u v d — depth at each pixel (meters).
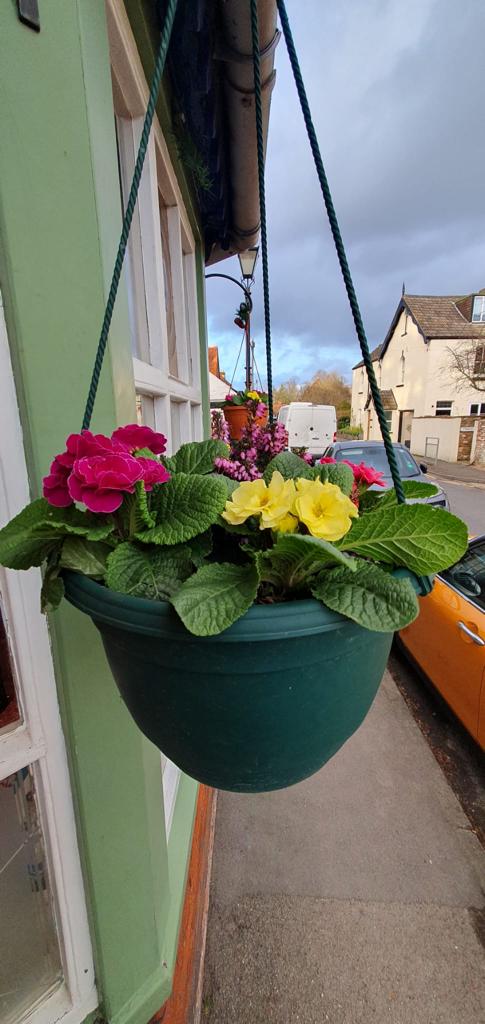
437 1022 1.35
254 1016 1.37
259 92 0.59
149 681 0.48
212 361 9.64
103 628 0.50
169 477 0.55
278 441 1.07
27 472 0.75
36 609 0.82
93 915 1.01
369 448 5.68
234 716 0.46
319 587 0.46
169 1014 1.22
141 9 1.12
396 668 3.27
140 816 1.05
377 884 1.75
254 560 0.47
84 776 0.92
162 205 1.92
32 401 0.72
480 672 2.22
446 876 1.78
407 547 0.48
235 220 2.75
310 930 1.59
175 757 0.53
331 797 2.17
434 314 18.34
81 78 0.73
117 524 0.53
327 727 0.49
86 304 0.78
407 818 2.05
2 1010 0.97
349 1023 1.36
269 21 1.16
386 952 1.52
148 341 1.52
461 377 15.29
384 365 22.11
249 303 3.68
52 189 0.71
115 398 0.84
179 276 2.05
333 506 0.45
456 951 1.52
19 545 0.50
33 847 0.94
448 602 2.56
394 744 2.52
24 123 0.67
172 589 0.48
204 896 1.67
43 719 0.86
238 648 0.41
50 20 0.68
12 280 0.68
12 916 0.97
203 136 1.75
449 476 12.45
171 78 1.42
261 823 2.02
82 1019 1.04
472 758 2.41
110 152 0.85
